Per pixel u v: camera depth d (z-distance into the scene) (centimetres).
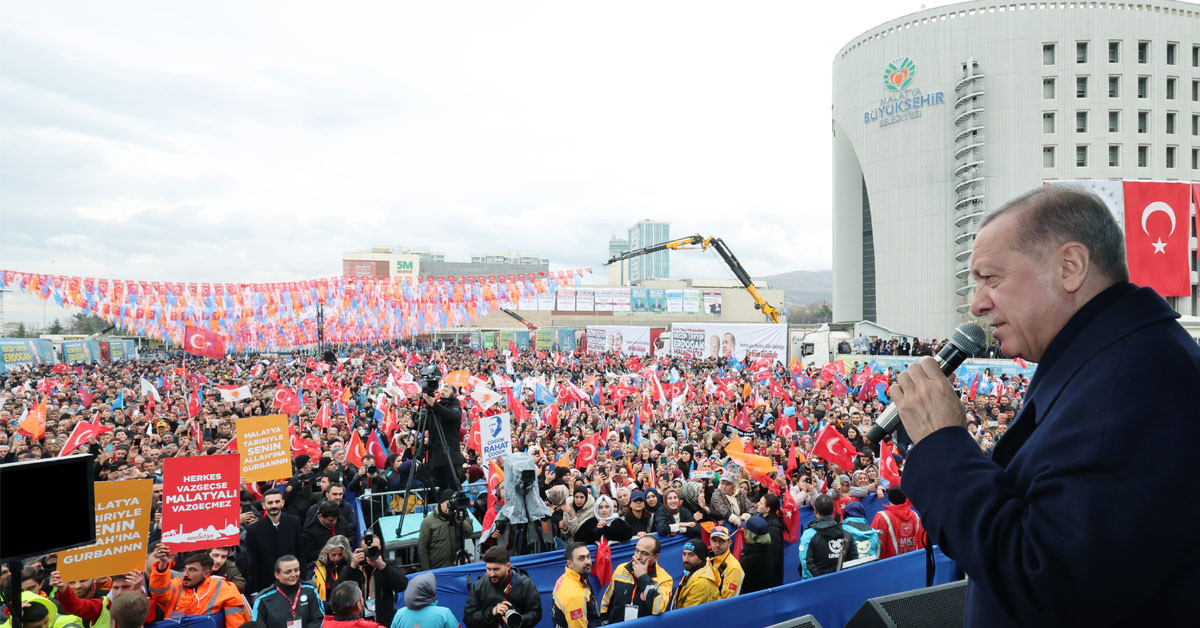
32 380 3272
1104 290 133
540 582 770
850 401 2098
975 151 5931
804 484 1039
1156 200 4738
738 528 873
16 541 367
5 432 1554
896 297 6372
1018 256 138
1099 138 5684
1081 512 110
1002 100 5850
